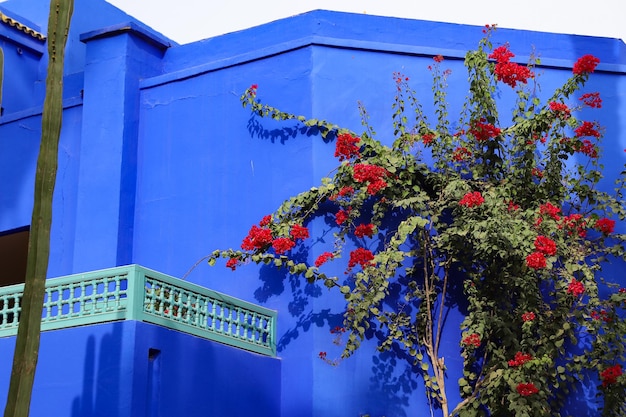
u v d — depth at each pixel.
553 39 11.87
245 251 10.95
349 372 10.30
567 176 10.78
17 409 6.26
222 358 9.66
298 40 11.31
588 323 10.00
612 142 11.56
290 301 10.65
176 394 9.01
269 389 10.20
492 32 11.72
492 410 9.98
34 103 14.38
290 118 11.08
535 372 9.87
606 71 11.77
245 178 11.30
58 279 9.31
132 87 12.07
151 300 9.05
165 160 11.82
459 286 10.69
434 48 11.41
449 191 10.02
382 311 10.48
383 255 9.87
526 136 10.49
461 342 10.07
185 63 12.25
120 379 8.59
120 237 11.52
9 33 14.17
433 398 10.40
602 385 10.11
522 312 10.06
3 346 9.41
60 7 7.05
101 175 11.80
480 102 10.52
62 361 8.95
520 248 9.65
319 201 10.58
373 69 11.26
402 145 10.56
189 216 11.51
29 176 12.97
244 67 11.64
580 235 10.33
